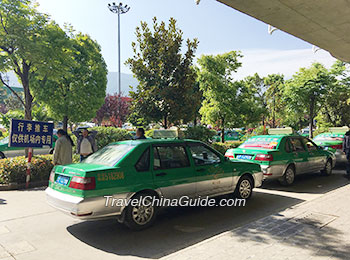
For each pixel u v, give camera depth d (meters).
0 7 10.68
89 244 4.32
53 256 3.91
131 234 4.73
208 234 4.74
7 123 19.72
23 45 10.67
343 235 4.25
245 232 4.43
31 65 12.06
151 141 5.38
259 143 8.91
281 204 6.57
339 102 22.12
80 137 9.23
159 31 11.02
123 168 4.76
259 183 7.07
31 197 7.28
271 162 7.93
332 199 6.40
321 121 23.78
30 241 4.44
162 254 3.98
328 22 9.09
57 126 33.97
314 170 9.60
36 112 23.89
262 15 8.57
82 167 4.70
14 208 6.24
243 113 16.61
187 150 5.76
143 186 4.86
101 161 5.07
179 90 10.80
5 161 8.79
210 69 16.50
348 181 9.34
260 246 3.88
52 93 18.56
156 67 10.85
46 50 11.45
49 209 6.19
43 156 9.89
